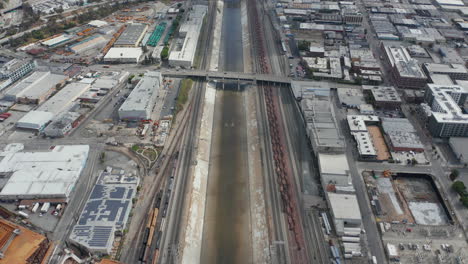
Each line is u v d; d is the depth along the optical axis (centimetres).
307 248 18638
